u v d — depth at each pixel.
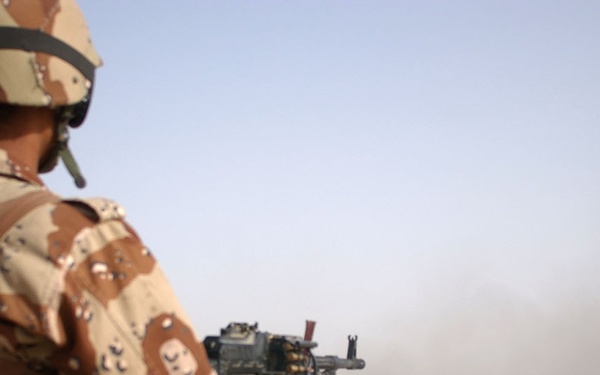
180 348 3.19
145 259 3.33
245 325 6.95
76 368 3.06
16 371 3.12
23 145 3.68
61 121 3.83
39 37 3.56
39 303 3.04
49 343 3.08
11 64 3.51
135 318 3.16
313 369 7.52
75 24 3.76
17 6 3.55
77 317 3.06
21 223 3.21
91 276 3.16
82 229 3.23
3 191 3.43
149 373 3.10
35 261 3.10
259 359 6.95
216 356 6.66
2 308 3.04
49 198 3.36
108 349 3.07
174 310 3.27
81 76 3.74
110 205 3.38
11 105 3.64
